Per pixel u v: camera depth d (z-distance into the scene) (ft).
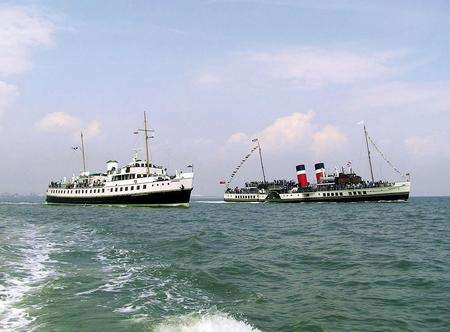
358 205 369.71
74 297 54.13
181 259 86.69
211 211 317.22
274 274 72.69
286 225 183.21
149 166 340.39
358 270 75.97
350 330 43.96
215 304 52.60
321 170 433.07
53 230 152.35
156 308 49.65
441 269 75.92
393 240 123.03
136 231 149.48
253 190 503.20
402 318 47.83
